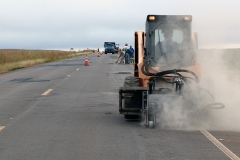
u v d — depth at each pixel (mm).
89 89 18984
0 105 14156
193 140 8812
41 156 7539
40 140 8844
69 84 21297
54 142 8656
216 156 7500
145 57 11500
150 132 9680
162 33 11258
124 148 8117
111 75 27328
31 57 56594
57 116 11945
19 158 7406
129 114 10820
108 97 16219
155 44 11258
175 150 7945
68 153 7746
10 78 25672
